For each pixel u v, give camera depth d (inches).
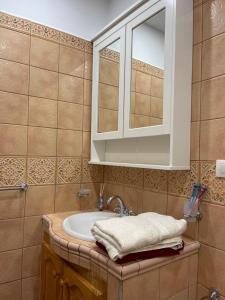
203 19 44.5
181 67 44.5
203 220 43.6
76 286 42.1
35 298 60.3
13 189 56.2
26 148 58.2
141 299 35.1
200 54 44.9
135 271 33.9
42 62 60.2
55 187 62.7
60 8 64.6
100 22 72.1
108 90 62.0
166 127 44.7
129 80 54.3
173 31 43.6
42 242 58.4
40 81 59.9
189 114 45.9
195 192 44.1
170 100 44.1
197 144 44.9
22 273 58.3
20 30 57.2
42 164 60.6
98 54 65.5
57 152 62.9
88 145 68.3
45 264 55.0
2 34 54.9
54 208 62.6
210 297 41.3
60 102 63.1
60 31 63.3
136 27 53.2
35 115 59.3
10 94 55.9
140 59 52.1
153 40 48.7
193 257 43.1
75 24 67.0
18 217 57.6
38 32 59.7
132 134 52.9
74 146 65.7
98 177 69.9
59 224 53.2
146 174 55.7
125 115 55.2
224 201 40.4
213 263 41.7
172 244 38.4
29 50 58.4
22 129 57.6
